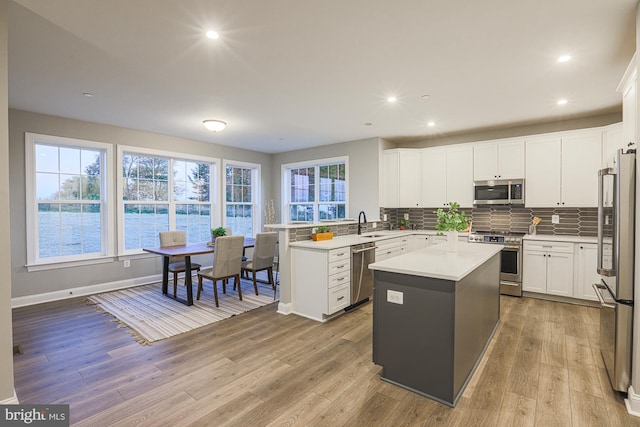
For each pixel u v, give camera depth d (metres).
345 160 6.11
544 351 2.83
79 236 4.70
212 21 2.12
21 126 4.10
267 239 4.72
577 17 2.07
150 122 4.67
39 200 4.33
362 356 2.78
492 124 4.76
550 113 4.20
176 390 2.28
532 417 1.96
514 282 4.47
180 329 3.39
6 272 1.92
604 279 2.58
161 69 2.87
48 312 3.91
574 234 4.59
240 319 3.69
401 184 5.64
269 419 1.96
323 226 4.41
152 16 2.06
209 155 6.13
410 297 2.24
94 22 2.13
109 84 3.21
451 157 5.33
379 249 4.57
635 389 2.00
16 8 1.98
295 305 3.89
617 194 2.12
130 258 5.13
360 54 2.59
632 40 2.36
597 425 1.89
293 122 4.67
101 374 2.50
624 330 2.11
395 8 1.98
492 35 2.30
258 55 2.61
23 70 2.88
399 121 4.59
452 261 2.53
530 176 4.62
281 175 7.21
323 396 2.20
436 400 2.14
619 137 3.91
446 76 3.03
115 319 3.68
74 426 1.91
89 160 4.79
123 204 5.03
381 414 2.01
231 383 2.37
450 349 2.08
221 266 4.16
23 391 2.27
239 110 4.09
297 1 1.91
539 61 2.71
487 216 5.27
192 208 6.00
